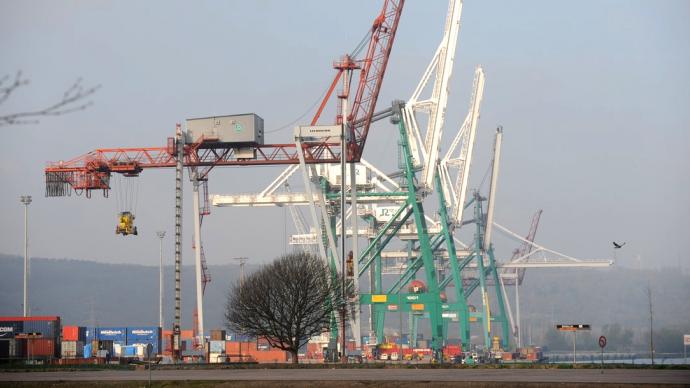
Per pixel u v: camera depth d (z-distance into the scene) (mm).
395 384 65062
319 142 148000
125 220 149875
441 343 157750
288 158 151000
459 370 94562
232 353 159500
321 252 146000
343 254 129750
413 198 164500
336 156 150875
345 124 141000
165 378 79250
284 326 124312
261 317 124625
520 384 62719
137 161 151500
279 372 91250
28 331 141375
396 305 159750
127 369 103750
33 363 123625
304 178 146375
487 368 99188
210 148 149875
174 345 135000
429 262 164000
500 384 63156
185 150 149625
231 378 77500
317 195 160875
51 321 143125
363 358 149875
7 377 84938
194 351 161125
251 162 150625
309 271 128250
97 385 69875
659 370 89312
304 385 66250
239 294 129875
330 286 128375
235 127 146500
